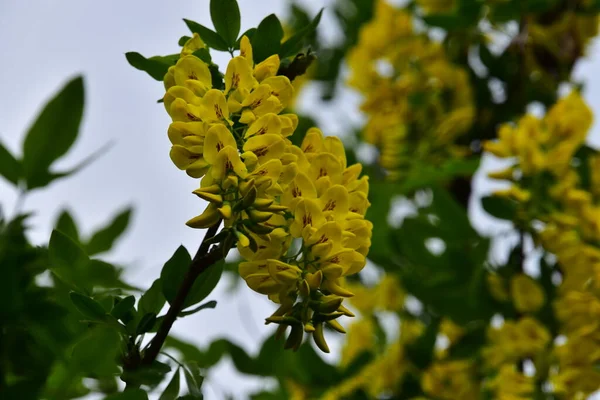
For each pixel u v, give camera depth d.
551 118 1.61
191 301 1.22
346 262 1.18
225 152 1.17
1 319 1.28
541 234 1.59
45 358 1.29
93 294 1.27
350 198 1.21
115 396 1.19
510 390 1.56
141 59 1.23
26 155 1.39
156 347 1.20
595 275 1.55
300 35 1.26
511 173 1.59
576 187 1.66
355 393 1.70
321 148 1.22
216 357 1.53
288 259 1.19
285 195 1.19
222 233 1.17
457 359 1.71
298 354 1.63
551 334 1.58
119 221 1.49
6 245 1.34
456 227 1.70
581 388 1.54
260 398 1.57
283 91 1.20
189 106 1.18
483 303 1.66
